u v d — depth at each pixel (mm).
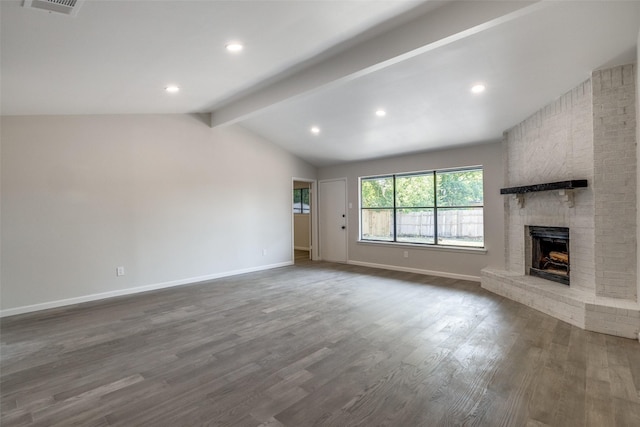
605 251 3309
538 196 4316
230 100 4910
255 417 1957
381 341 3051
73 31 2191
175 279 5398
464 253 5707
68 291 4363
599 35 2736
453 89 3848
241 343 3035
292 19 2486
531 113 4410
